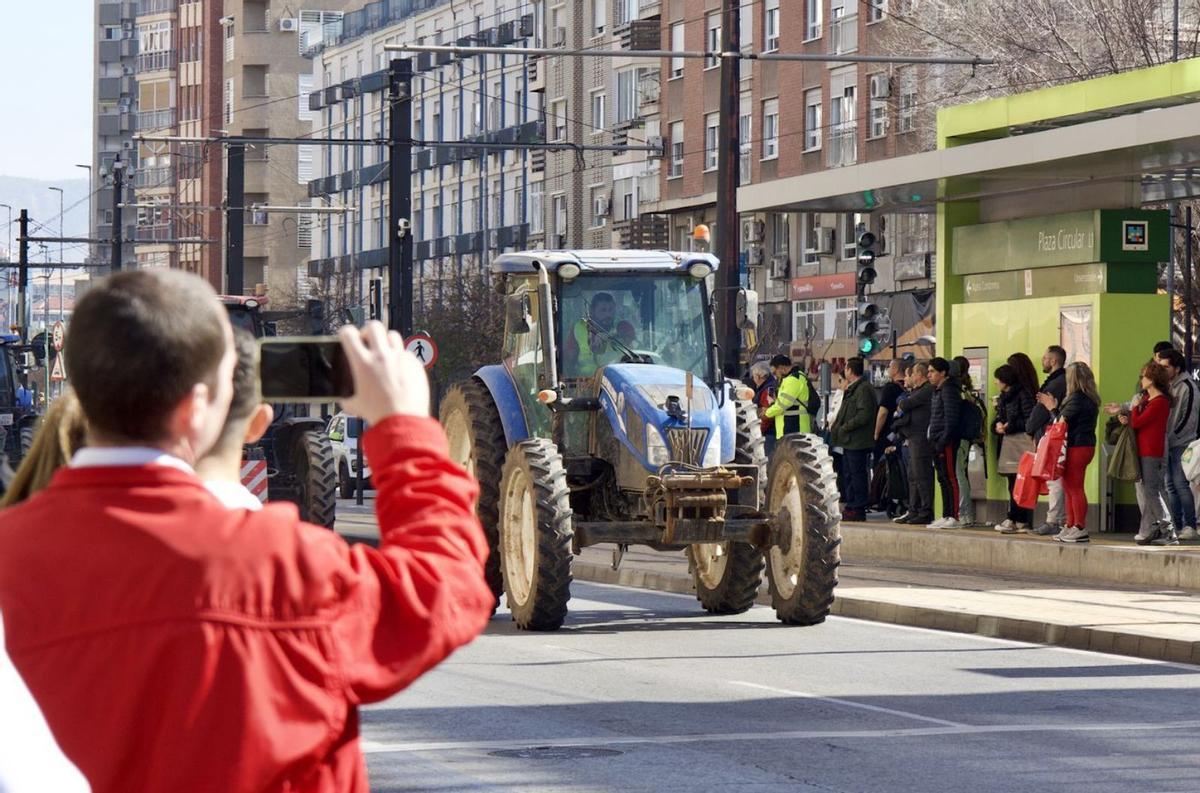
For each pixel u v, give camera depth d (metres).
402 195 39.03
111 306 2.87
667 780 9.38
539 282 16.72
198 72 134.50
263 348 3.03
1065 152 22.02
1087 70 43.22
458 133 87.56
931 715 11.66
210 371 2.91
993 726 11.23
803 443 16.53
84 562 2.75
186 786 2.73
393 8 94.81
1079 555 20.31
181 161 136.00
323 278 91.75
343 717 2.81
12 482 3.16
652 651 14.91
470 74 86.00
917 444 24.28
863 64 56.69
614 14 72.56
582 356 16.83
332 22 108.62
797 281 60.06
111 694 2.73
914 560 22.91
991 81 45.78
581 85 75.06
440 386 67.12
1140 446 20.42
